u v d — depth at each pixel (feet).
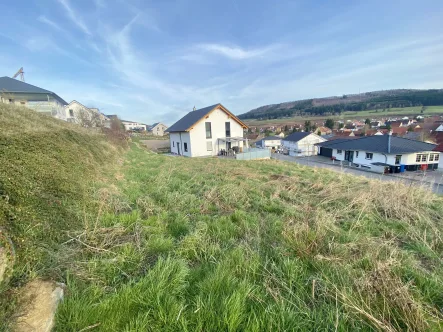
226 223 12.17
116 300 5.86
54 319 5.15
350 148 88.69
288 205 16.02
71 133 26.32
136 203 14.97
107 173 23.06
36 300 5.30
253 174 29.48
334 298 6.45
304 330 5.41
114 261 7.72
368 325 5.69
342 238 10.71
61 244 8.22
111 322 5.33
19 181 9.53
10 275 5.52
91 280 6.74
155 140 170.09
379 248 9.48
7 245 6.04
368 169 78.33
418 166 73.97
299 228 10.89
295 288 7.13
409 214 14.88
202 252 9.12
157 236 10.08
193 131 83.92
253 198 17.85
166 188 19.30
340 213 14.69
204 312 5.67
